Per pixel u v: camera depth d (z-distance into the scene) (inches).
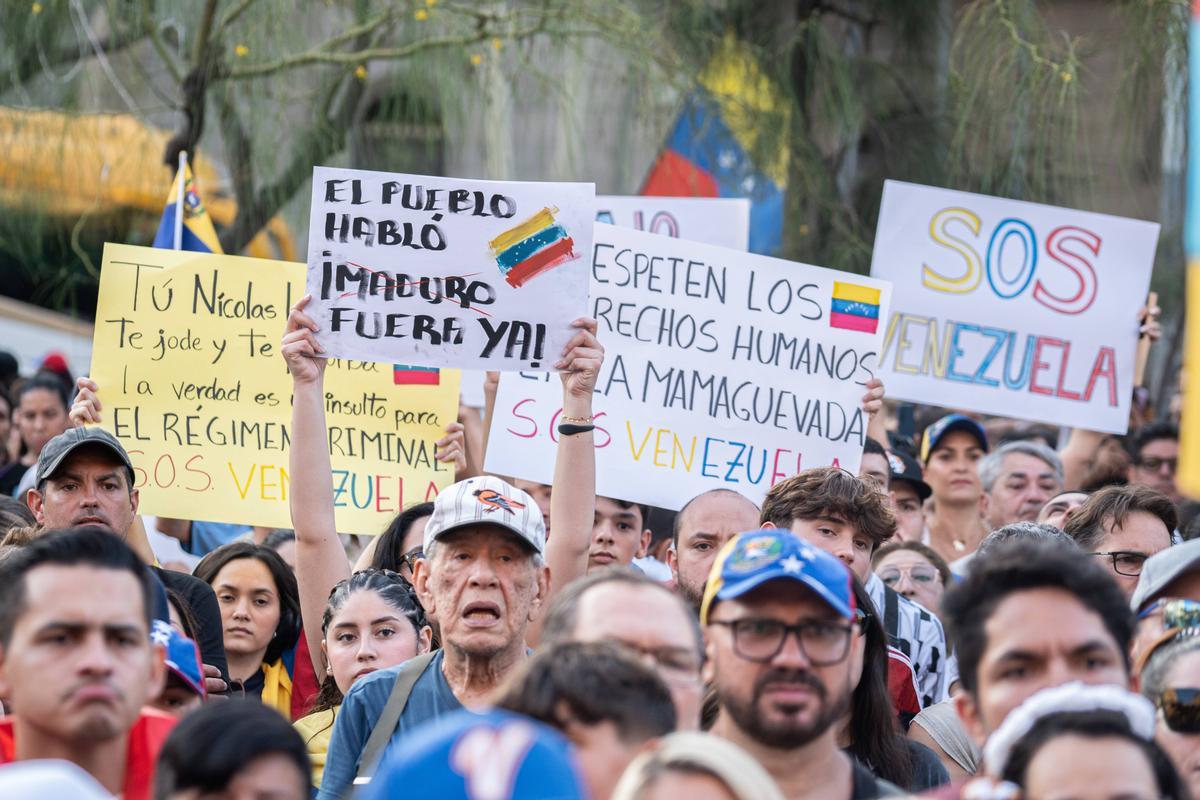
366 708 458.6
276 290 649.0
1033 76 921.5
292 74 957.8
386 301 565.0
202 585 547.8
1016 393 773.9
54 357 1059.3
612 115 1015.0
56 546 358.6
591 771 290.5
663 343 663.1
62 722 347.6
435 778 225.6
